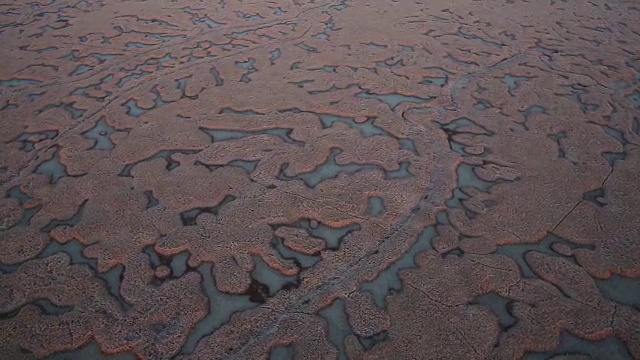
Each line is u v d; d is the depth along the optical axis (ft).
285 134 204.74
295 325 131.44
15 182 178.09
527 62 261.44
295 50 272.10
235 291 140.15
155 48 271.28
